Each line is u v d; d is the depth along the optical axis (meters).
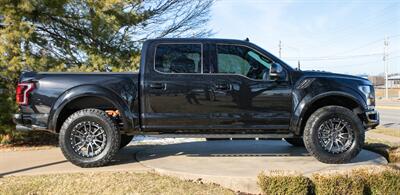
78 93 6.58
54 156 7.78
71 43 10.23
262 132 6.94
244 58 6.93
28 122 6.64
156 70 6.80
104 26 9.70
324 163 6.82
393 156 7.52
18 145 9.91
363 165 6.63
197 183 5.99
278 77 6.77
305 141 6.84
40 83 6.62
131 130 6.77
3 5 8.84
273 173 5.81
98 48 10.34
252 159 7.22
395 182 5.89
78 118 6.59
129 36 10.78
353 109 7.07
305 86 6.82
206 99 6.76
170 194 5.49
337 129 6.82
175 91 6.74
